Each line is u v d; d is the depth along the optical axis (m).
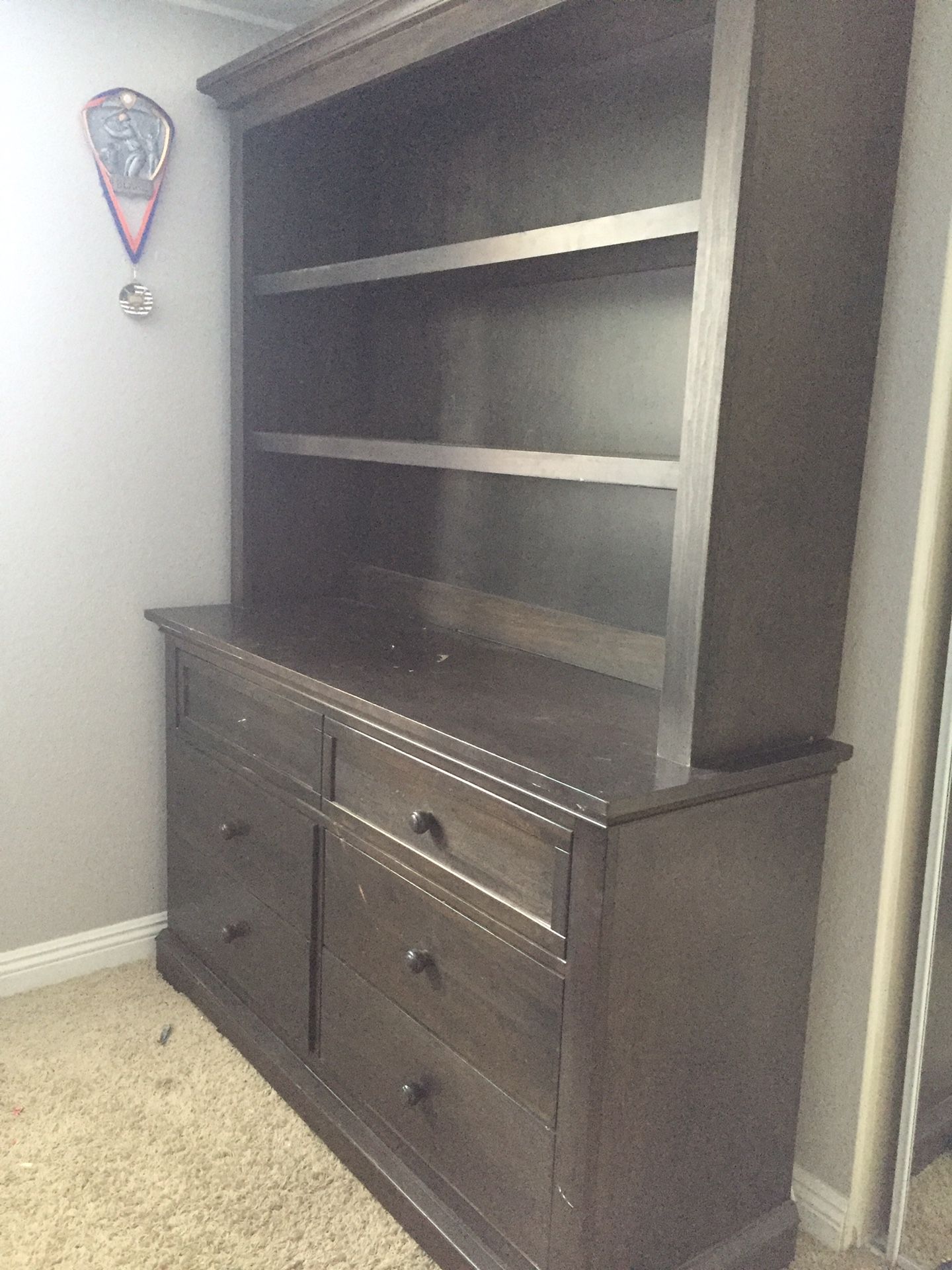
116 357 2.12
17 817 2.15
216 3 2.11
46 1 1.93
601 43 1.61
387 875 1.55
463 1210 1.46
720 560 1.25
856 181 1.29
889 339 1.39
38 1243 1.51
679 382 1.63
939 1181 1.51
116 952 2.30
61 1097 1.83
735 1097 1.42
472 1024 1.41
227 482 2.31
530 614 1.91
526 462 1.52
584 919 1.21
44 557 2.10
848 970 1.51
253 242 2.15
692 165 1.58
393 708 1.48
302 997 1.79
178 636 2.08
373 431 2.31
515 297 1.91
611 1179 1.28
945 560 1.42
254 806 1.89
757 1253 1.47
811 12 1.18
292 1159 1.70
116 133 2.03
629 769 1.25
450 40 1.57
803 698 1.40
